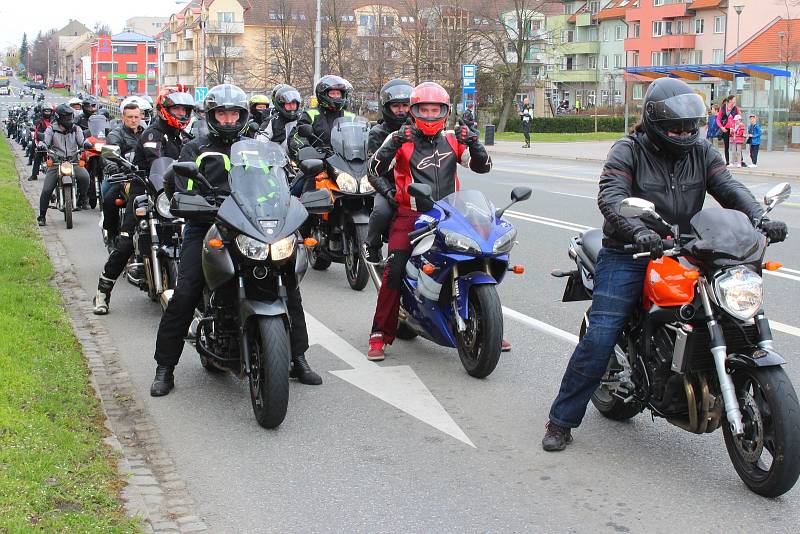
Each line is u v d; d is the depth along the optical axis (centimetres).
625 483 500
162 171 839
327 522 455
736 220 466
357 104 6931
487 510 468
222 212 580
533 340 801
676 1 8406
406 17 7356
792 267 1107
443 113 715
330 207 625
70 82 19712
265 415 577
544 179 2475
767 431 466
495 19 6688
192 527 447
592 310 531
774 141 3553
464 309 672
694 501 475
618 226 490
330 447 558
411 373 710
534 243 1311
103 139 1599
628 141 518
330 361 747
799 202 1838
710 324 466
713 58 8219
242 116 647
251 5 10156
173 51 12481
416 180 720
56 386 618
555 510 467
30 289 929
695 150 519
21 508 419
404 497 484
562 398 542
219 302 618
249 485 501
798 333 799
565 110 8775
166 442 566
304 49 7300
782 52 6262
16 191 1936
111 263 892
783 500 476
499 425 594
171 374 664
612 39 9531
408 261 726
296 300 669
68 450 504
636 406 574
